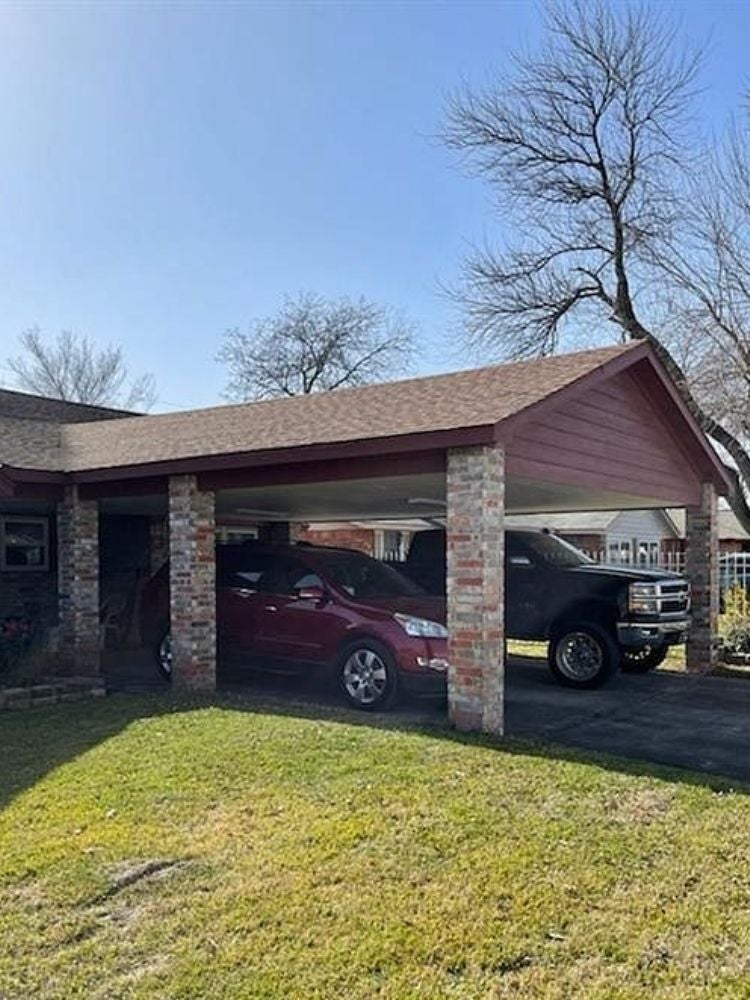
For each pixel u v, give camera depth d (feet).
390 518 55.88
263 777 19.80
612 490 34.37
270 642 32.68
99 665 38.86
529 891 13.78
